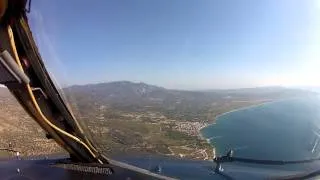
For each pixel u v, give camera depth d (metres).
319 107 7.58
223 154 5.98
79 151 6.95
